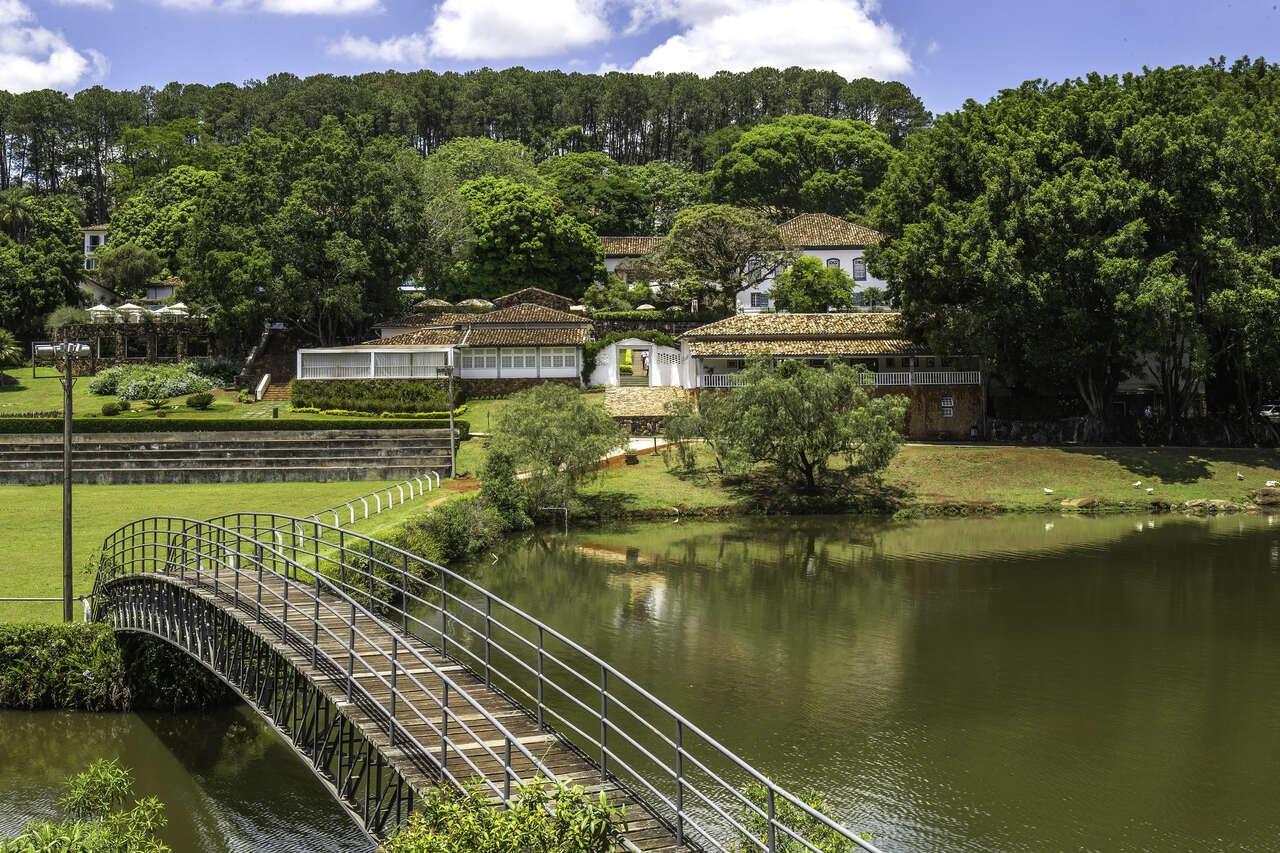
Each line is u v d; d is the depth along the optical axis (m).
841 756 28.11
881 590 46.31
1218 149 70.38
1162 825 24.53
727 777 26.61
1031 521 63.84
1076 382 77.56
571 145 197.00
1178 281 65.69
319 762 20.33
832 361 68.88
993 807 25.23
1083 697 32.78
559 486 62.22
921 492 68.25
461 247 104.50
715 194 138.62
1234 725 30.48
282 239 87.31
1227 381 80.56
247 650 23.33
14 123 166.25
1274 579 47.78
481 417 79.06
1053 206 70.25
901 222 80.81
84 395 86.56
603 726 17.03
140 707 29.45
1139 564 51.06
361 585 38.12
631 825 15.72
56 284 104.19
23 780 25.25
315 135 95.19
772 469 71.56
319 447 69.50
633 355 96.44
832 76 199.75
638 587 46.81
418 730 18.56
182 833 22.97
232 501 56.75
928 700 32.41
